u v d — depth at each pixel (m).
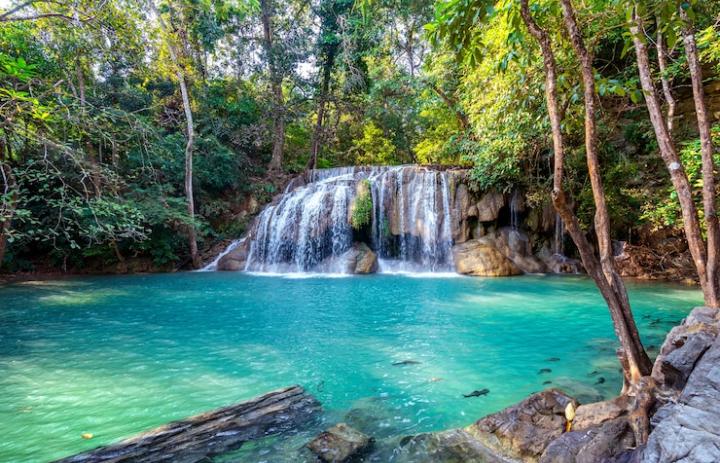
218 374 4.78
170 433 3.26
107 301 9.47
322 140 26.14
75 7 6.07
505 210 15.72
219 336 6.47
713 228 4.68
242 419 3.54
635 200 12.67
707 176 4.83
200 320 7.56
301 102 23.97
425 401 4.02
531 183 14.58
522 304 8.95
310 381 4.56
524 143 11.13
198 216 16.48
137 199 13.73
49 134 6.55
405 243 15.77
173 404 3.94
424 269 15.07
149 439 3.16
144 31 8.51
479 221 15.14
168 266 15.62
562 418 3.21
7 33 7.26
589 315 7.85
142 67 9.32
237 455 2.97
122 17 7.62
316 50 22.69
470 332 6.65
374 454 2.98
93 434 3.35
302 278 13.32
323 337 6.39
